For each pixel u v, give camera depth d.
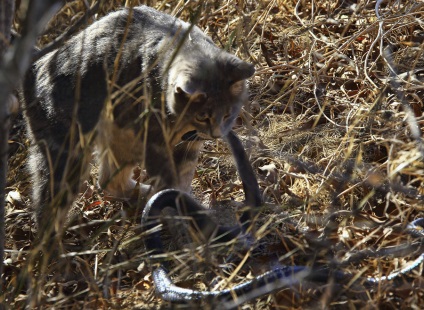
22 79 7.90
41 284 6.33
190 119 7.54
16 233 8.06
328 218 6.92
